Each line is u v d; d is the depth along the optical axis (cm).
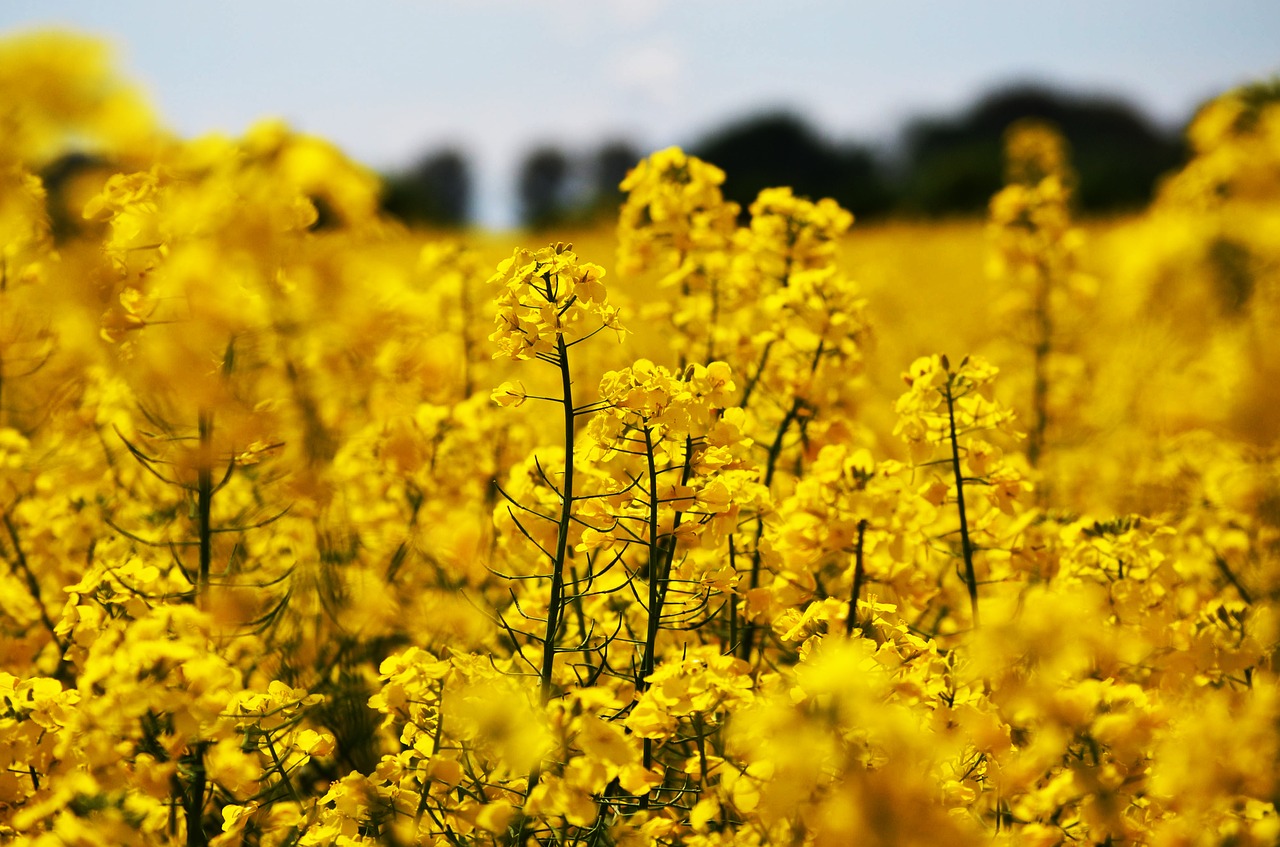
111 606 159
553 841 156
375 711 172
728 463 158
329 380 167
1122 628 163
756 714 150
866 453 168
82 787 155
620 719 157
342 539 176
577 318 155
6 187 157
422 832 155
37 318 177
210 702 155
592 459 158
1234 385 177
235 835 158
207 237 157
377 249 162
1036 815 158
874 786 147
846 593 170
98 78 154
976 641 158
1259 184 178
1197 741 157
